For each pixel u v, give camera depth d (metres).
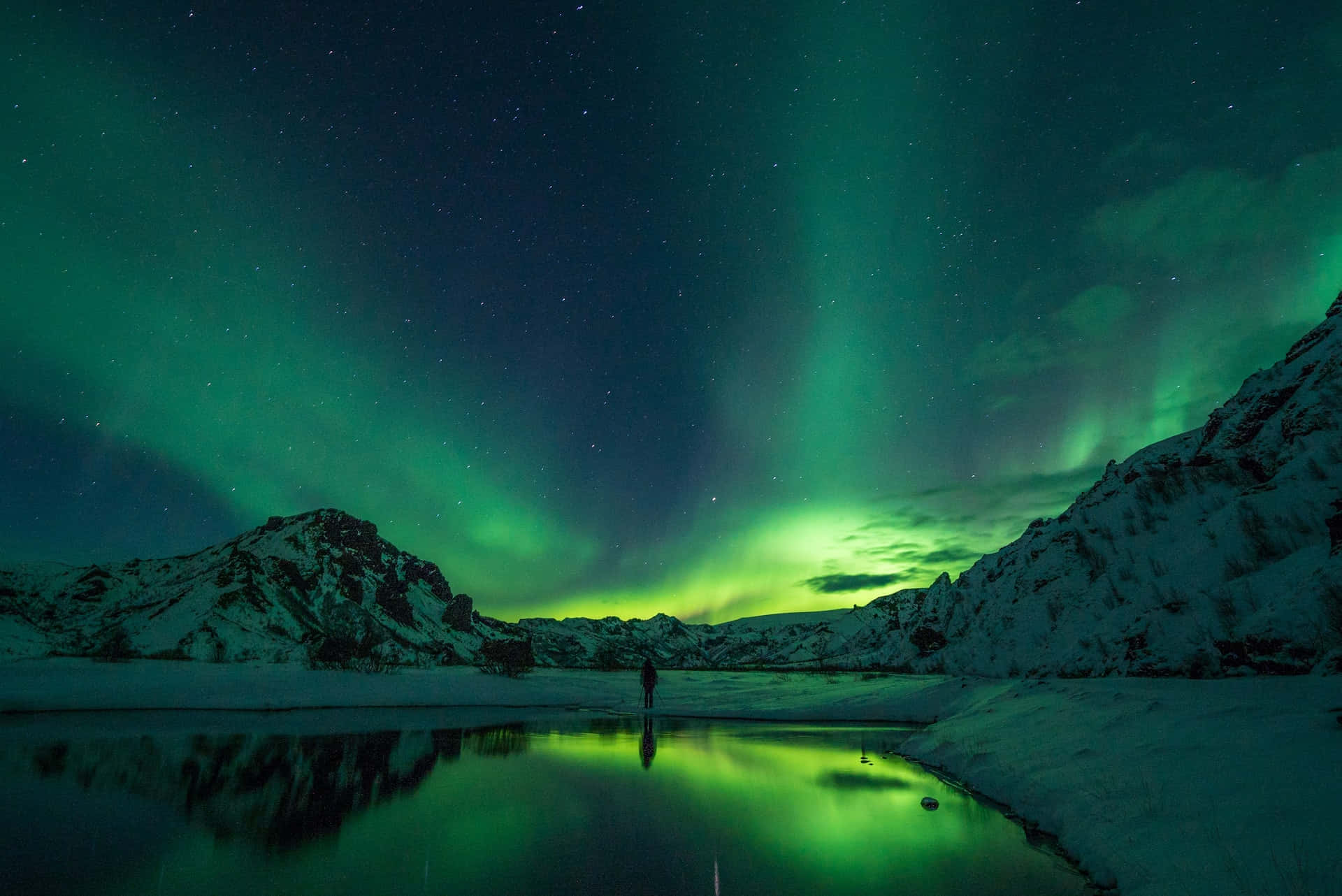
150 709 22.00
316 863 5.43
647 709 26.41
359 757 11.84
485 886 4.89
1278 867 4.17
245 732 15.41
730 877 5.17
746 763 11.76
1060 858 5.79
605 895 4.71
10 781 8.98
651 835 6.51
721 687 38.06
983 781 9.29
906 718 21.27
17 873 5.09
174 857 5.57
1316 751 6.09
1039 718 11.95
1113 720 9.74
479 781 9.61
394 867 5.34
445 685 32.22
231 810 7.41
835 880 5.13
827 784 9.63
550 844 6.13
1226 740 7.25
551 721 21.11
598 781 9.73
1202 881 4.35
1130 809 6.07
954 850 6.06
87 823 6.74
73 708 21.55
